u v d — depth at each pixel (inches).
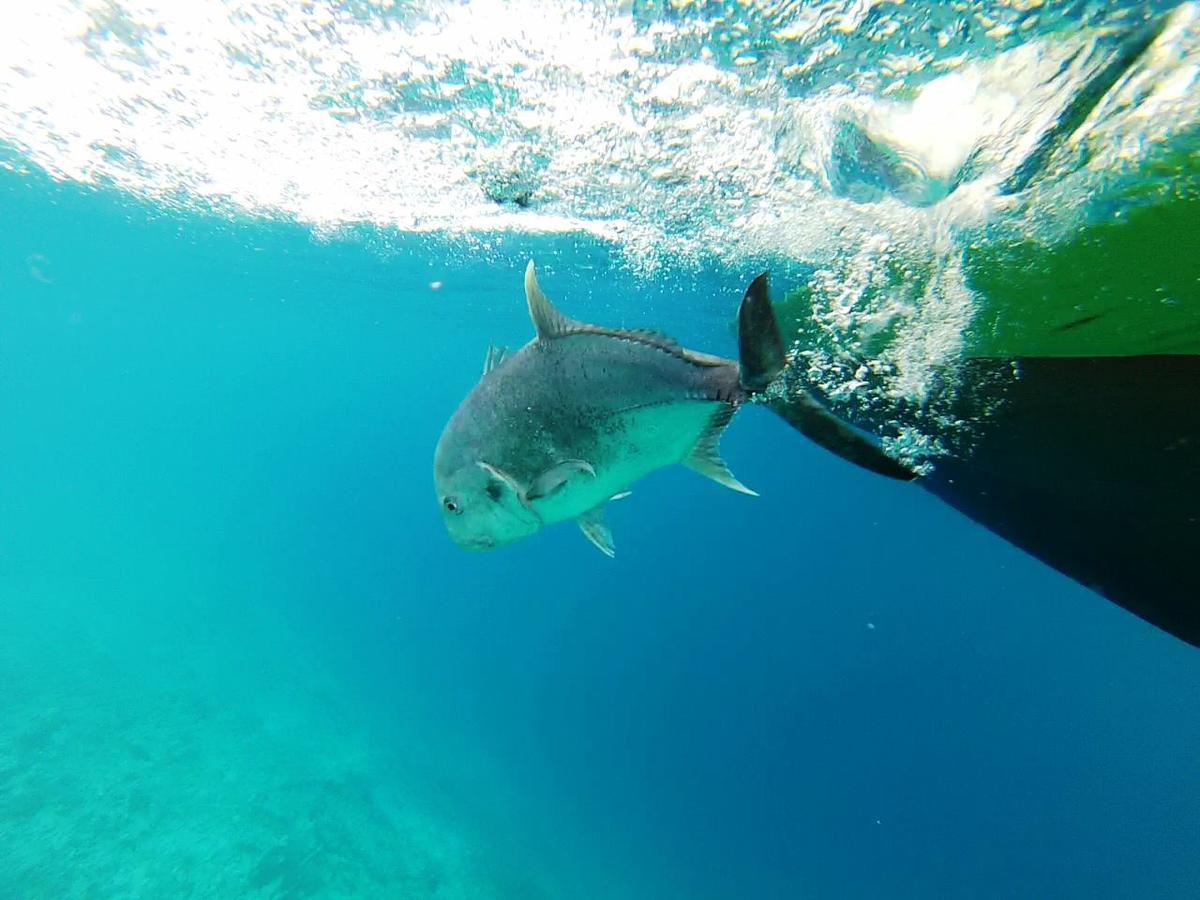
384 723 435.2
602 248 186.2
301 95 126.0
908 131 82.4
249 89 128.4
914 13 67.8
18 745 295.4
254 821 282.4
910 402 111.2
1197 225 67.4
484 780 404.8
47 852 239.0
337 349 781.3
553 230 180.2
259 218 237.8
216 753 329.7
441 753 420.2
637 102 99.9
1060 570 106.7
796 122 91.8
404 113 125.1
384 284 348.8
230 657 468.1
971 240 89.0
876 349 112.6
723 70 86.4
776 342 49.6
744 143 102.2
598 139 116.1
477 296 334.3
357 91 119.3
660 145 112.0
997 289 90.7
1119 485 86.6
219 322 668.1
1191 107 61.7
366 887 261.6
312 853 270.8
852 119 85.5
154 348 1060.5
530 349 52.4
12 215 310.5
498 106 112.9
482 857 312.2
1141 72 61.8
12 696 336.5
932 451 113.0
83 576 607.8
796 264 132.4
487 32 92.8
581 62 94.0
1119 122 66.1
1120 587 96.9
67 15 113.2
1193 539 82.3
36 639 418.6
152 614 524.4
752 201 119.3
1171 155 65.5
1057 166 73.1
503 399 52.6
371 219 208.4
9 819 249.8
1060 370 87.7
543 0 83.2
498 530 55.0
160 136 165.5
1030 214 80.0
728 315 221.0
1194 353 74.2
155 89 136.1
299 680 462.9
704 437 53.0
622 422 51.3
